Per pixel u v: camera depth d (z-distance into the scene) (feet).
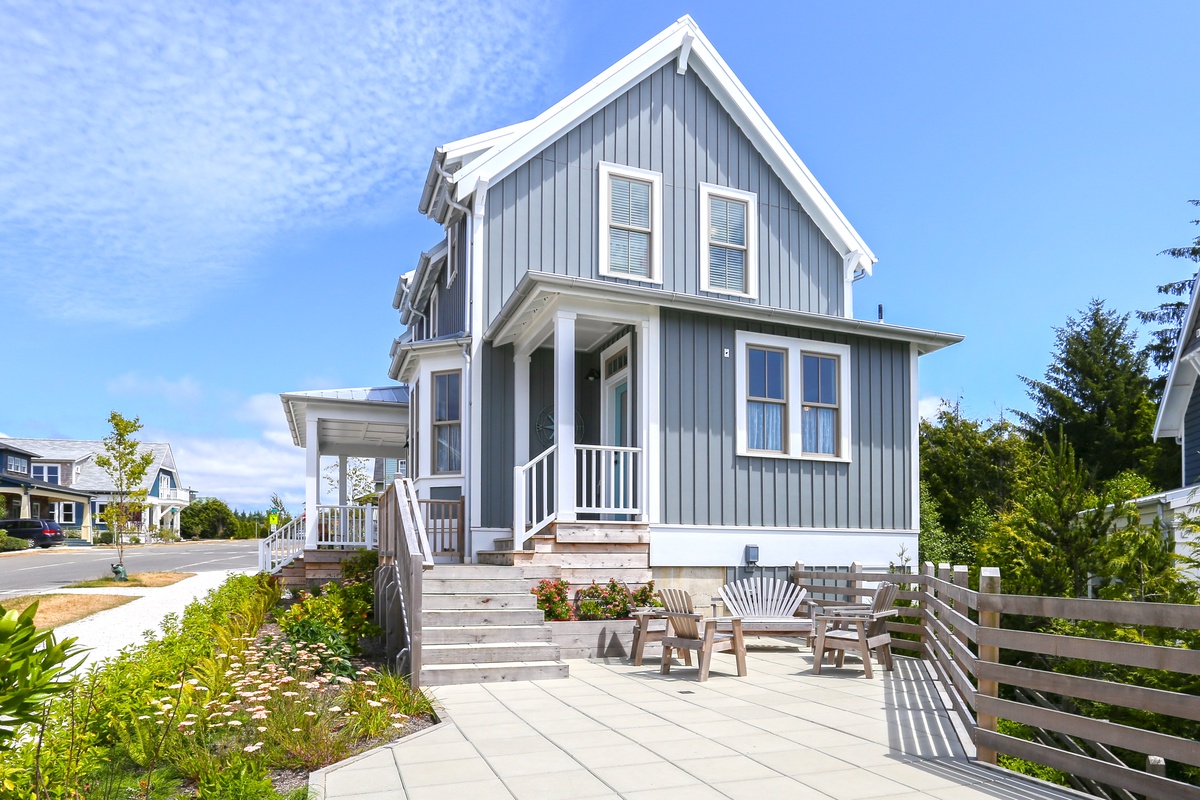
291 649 25.64
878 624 30.07
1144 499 42.27
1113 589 27.68
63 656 9.77
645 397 37.60
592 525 35.58
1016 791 15.52
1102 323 114.62
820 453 41.65
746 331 40.19
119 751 16.98
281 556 57.21
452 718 21.52
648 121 47.42
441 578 31.45
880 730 20.36
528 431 42.83
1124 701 14.65
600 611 33.06
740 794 15.38
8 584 65.31
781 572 39.55
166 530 179.73
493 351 42.91
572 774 16.58
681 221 47.34
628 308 37.63
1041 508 29.32
